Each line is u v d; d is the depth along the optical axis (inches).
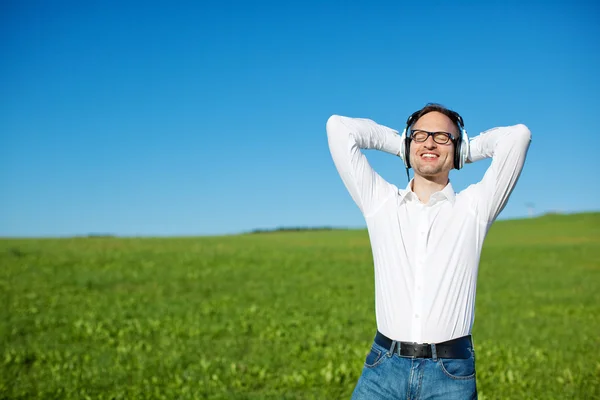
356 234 2397.9
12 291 741.3
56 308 621.9
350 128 149.8
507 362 386.0
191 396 309.7
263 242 1815.9
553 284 898.7
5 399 306.2
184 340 461.7
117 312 592.7
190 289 796.6
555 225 2529.5
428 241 139.9
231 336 478.6
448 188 142.9
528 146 141.9
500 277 985.5
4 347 426.3
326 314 600.7
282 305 662.5
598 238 1953.7
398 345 136.6
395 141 154.9
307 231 2770.7
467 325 138.2
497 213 144.4
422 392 133.6
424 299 136.3
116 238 1888.5
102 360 386.9
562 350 429.7
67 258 1150.3
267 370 363.9
